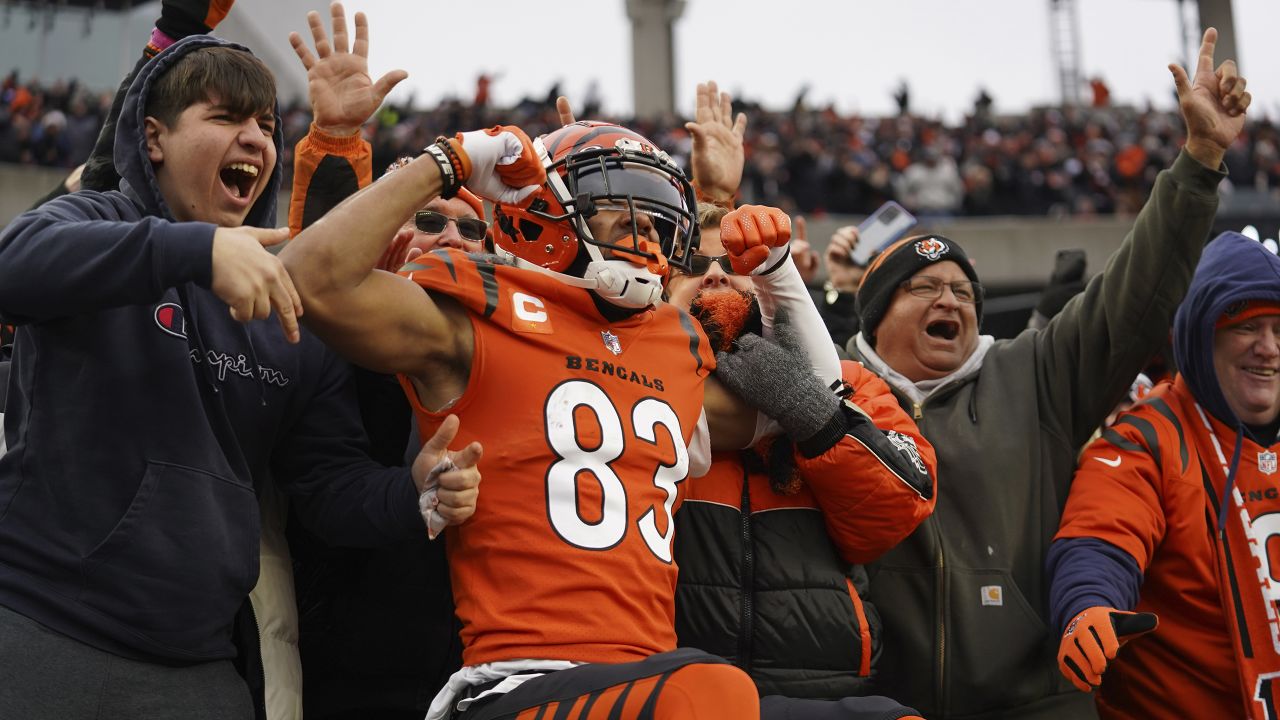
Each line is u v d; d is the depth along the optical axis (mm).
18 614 1579
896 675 2430
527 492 1660
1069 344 2723
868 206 12883
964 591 2441
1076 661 2170
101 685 1585
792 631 2068
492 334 1708
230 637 1790
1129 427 2629
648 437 1760
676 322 1935
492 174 1716
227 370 1808
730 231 1942
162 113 1846
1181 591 2547
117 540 1625
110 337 1683
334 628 2078
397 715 2074
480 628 1637
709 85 2812
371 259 1600
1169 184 2557
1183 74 2559
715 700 1466
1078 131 16469
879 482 2023
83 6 15773
